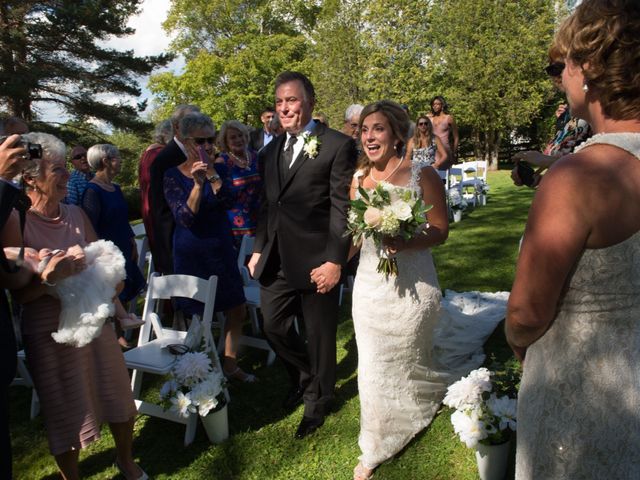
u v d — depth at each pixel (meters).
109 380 2.67
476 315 4.37
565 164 1.15
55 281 2.30
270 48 34.78
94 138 21.38
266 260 3.20
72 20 18.12
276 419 3.37
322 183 3.01
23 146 2.11
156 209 4.55
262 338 4.60
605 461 1.21
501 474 2.55
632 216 1.10
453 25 22.45
